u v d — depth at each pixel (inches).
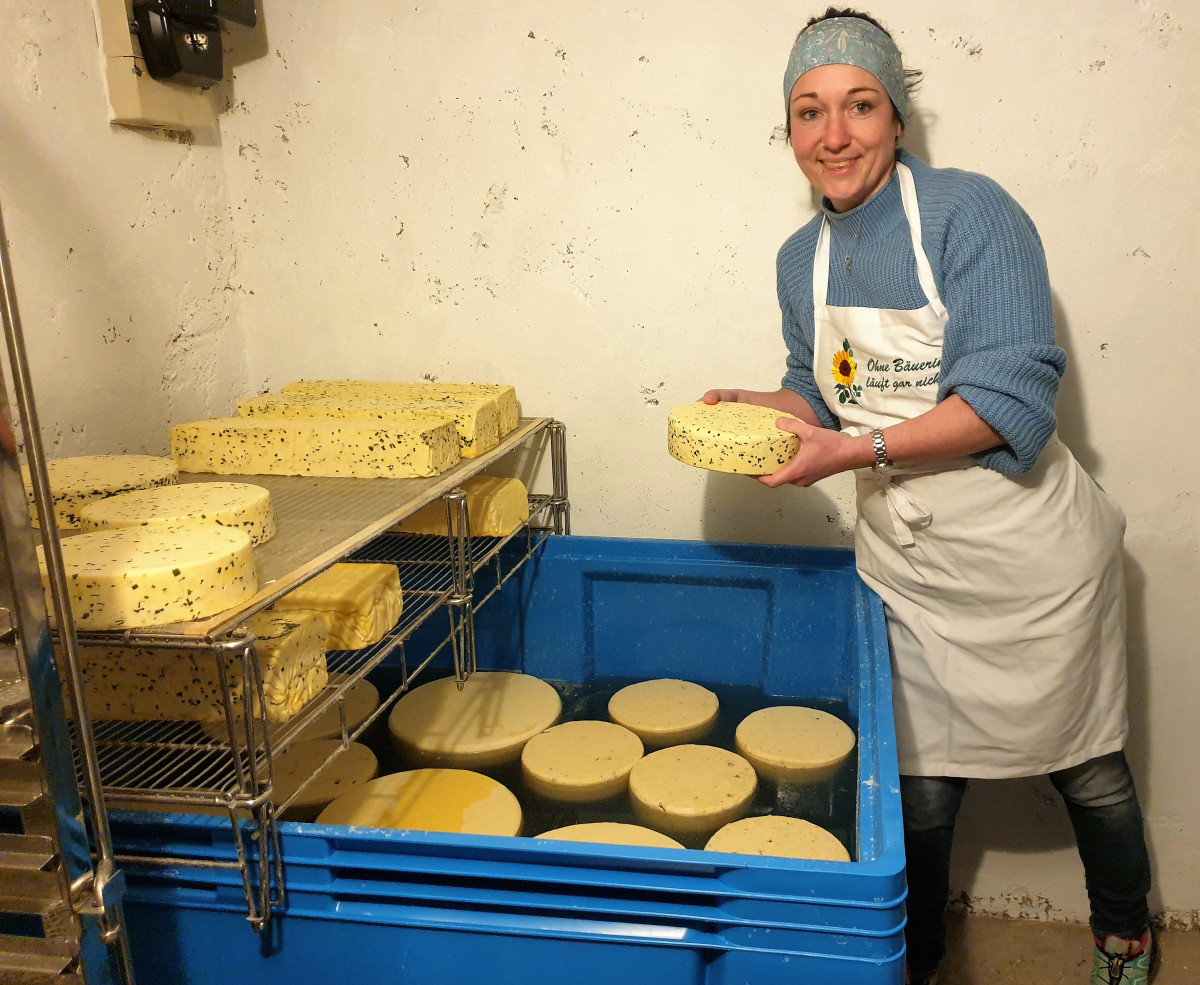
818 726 52.6
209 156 60.4
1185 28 49.7
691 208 57.8
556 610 61.8
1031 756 50.4
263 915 29.1
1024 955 64.4
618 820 46.3
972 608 49.8
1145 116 51.2
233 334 64.0
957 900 68.5
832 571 57.2
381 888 29.6
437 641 62.1
